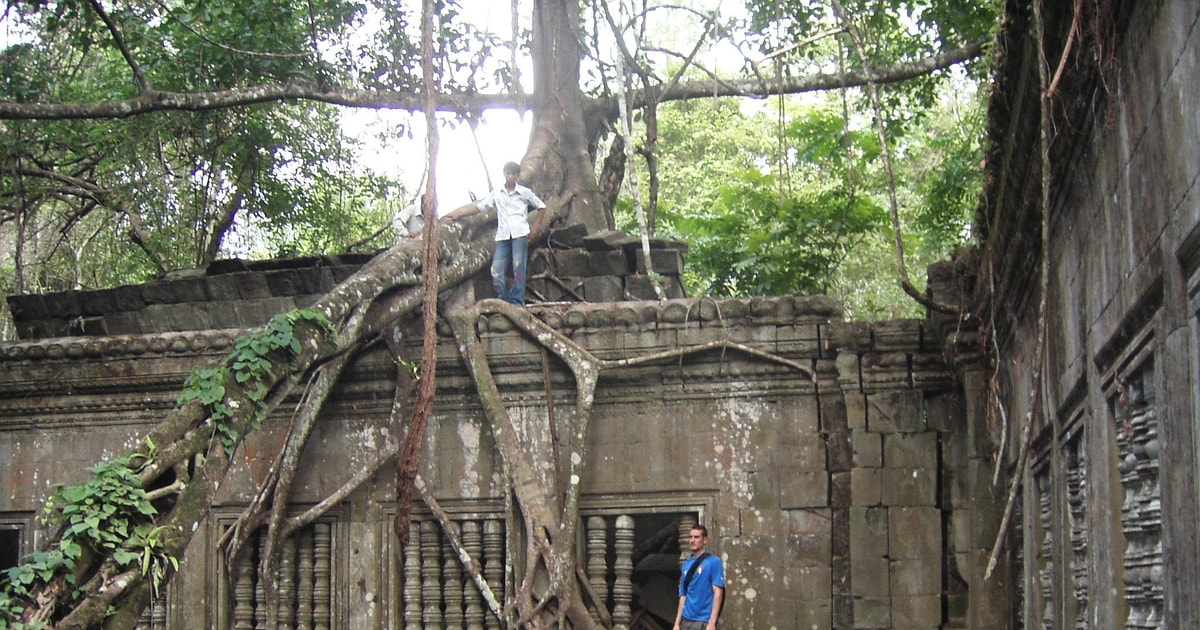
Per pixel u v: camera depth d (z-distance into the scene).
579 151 14.23
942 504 10.73
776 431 11.03
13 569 8.37
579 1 15.14
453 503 11.28
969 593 10.49
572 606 10.62
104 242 18.77
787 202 17.58
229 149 16.80
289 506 11.53
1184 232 4.43
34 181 17.11
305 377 11.07
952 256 11.03
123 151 16.41
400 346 11.30
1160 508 5.02
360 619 11.27
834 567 10.79
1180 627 4.62
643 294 11.95
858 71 15.27
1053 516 7.97
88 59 17.98
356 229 19.30
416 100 14.35
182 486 9.38
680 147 23.19
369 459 11.44
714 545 10.95
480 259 11.51
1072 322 7.00
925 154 20.16
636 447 11.14
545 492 11.12
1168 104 4.60
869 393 10.95
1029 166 7.32
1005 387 10.16
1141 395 5.53
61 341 11.95
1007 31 6.54
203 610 11.52
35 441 12.11
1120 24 5.28
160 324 12.31
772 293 17.42
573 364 10.95
